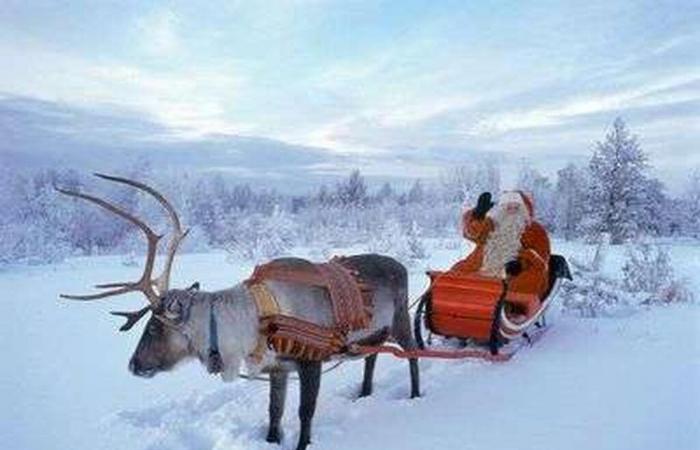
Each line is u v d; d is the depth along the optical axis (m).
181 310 6.36
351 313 7.04
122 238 35.12
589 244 40.25
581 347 9.98
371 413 7.49
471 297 9.16
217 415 7.32
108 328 11.55
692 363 8.89
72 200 34.62
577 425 6.90
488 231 11.00
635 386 8.03
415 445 6.56
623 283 14.66
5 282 18.03
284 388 6.81
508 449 6.39
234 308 6.48
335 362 9.43
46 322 12.09
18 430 6.78
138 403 7.63
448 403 7.73
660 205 44.38
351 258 7.95
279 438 6.78
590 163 43.88
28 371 8.84
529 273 10.60
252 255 24.45
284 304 6.68
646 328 11.17
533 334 10.84
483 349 9.98
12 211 32.34
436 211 43.12
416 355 7.83
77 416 7.20
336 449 6.55
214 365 6.43
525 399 7.74
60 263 25.17
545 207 49.78
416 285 16.25
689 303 13.75
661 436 6.54
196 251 32.97
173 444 6.56
